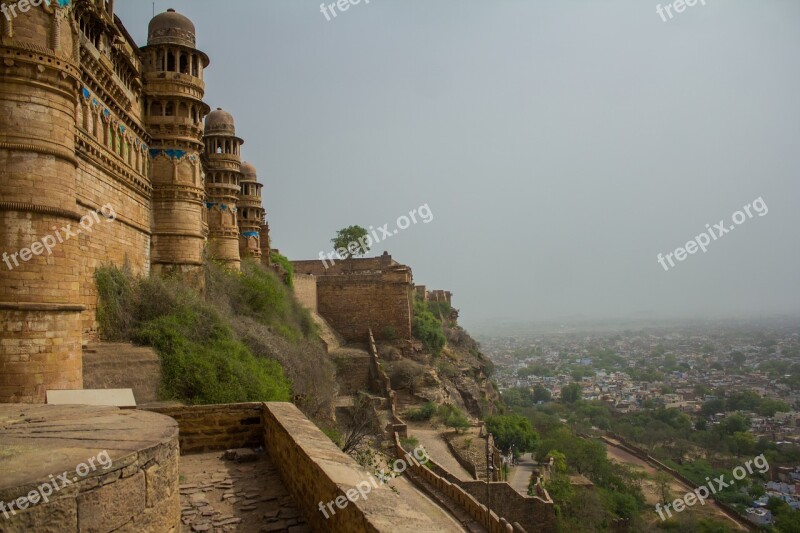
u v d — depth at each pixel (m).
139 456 5.68
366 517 5.36
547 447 53.19
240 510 8.52
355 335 61.84
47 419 7.15
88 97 20.52
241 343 25.73
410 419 48.09
